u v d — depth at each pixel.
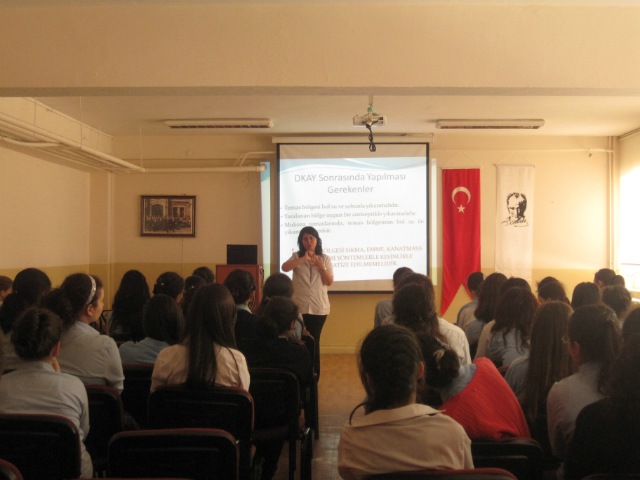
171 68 3.08
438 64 3.07
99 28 3.10
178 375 1.99
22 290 2.98
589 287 3.03
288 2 3.04
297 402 2.31
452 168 6.75
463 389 1.68
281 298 2.51
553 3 3.05
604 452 1.40
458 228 6.70
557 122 6.02
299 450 3.28
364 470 1.21
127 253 6.91
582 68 3.07
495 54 3.07
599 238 6.70
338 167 6.59
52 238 6.03
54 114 5.43
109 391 1.93
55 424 1.47
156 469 1.44
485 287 3.29
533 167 6.72
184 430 1.44
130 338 3.02
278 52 3.08
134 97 5.00
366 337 1.32
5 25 3.10
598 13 3.09
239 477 1.87
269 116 5.81
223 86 3.09
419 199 6.58
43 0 3.00
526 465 1.50
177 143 6.86
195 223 6.86
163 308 2.54
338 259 6.59
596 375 1.66
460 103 5.22
